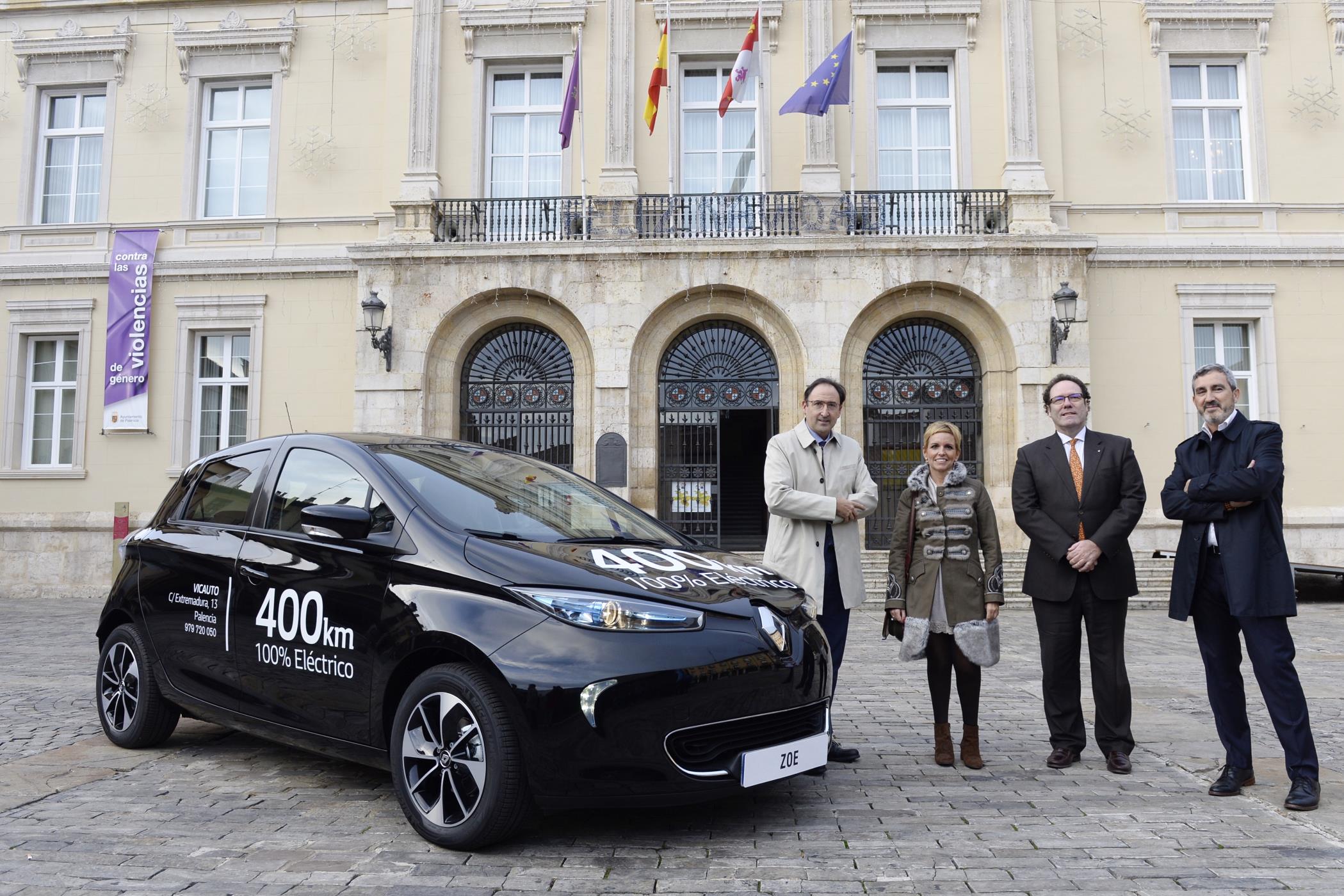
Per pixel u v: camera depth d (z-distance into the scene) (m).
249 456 4.90
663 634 3.42
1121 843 3.62
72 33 17.17
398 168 16.28
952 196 15.70
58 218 17.31
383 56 16.80
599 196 15.70
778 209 15.55
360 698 3.80
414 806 3.55
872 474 15.38
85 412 16.48
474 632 3.46
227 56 17.00
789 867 3.34
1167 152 15.90
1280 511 4.25
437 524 3.88
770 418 15.55
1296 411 15.34
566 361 15.78
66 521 16.16
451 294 15.18
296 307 16.36
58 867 3.28
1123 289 15.56
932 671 4.94
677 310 15.35
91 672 7.96
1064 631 4.84
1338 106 15.88
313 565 4.10
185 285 16.55
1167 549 14.98
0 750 5.08
